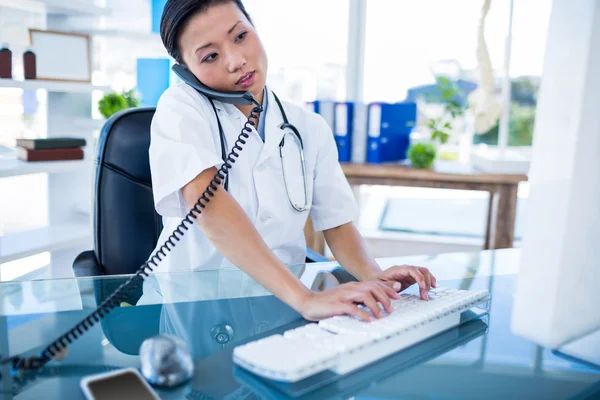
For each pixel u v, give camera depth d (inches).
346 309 29.2
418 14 130.3
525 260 23.4
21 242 89.6
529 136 123.1
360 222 147.2
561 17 20.6
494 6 120.5
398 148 119.6
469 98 117.8
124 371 23.1
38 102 108.0
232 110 49.0
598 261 23.0
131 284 34.5
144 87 118.6
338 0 133.8
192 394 22.1
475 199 168.4
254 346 24.9
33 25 101.0
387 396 22.1
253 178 49.1
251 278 39.4
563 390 23.0
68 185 102.7
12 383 23.0
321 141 53.5
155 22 121.6
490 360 25.8
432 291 33.4
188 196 40.5
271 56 138.5
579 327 23.4
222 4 42.3
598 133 21.2
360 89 137.1
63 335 26.9
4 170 82.7
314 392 22.4
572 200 21.3
